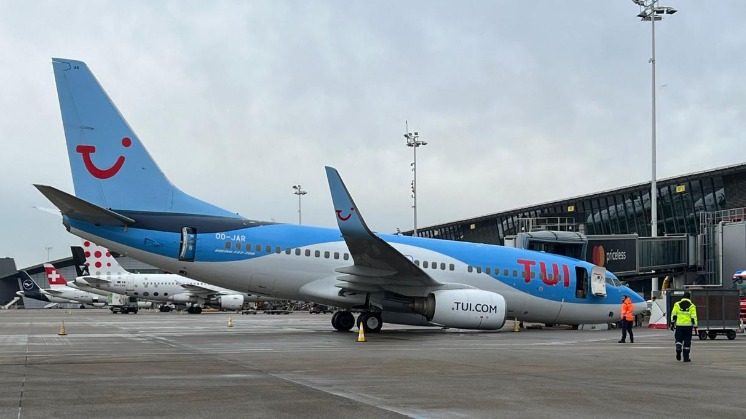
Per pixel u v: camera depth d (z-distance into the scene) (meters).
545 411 10.63
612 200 71.69
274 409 10.60
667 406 11.18
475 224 97.06
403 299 30.97
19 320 54.00
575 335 32.16
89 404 11.02
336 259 31.39
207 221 30.17
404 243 32.50
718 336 35.28
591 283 35.44
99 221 28.66
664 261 54.31
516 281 33.66
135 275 73.81
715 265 54.41
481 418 10.02
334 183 27.61
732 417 10.23
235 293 74.69
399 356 19.62
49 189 26.17
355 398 11.73
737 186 57.38
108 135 28.94
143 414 10.16
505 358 19.28
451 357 19.45
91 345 23.77
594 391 12.78
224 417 9.93
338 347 23.06
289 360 18.27
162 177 29.84
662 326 41.44
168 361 17.88
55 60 28.34
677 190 62.84
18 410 10.47
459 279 32.56
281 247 30.88
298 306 91.50
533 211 82.50
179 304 85.94
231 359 18.47
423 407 10.90
